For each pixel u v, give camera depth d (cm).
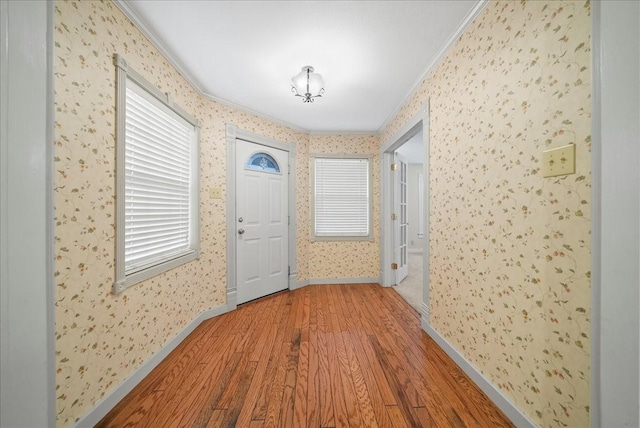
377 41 181
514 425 122
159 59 184
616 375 52
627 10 50
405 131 269
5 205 42
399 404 135
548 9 107
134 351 154
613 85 52
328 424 123
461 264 168
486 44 145
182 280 211
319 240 374
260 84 239
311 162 374
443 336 190
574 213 97
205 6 151
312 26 167
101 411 127
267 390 146
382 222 365
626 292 51
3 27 42
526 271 118
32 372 46
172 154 207
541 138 110
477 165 152
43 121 48
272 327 230
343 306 282
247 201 298
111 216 139
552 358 105
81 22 122
